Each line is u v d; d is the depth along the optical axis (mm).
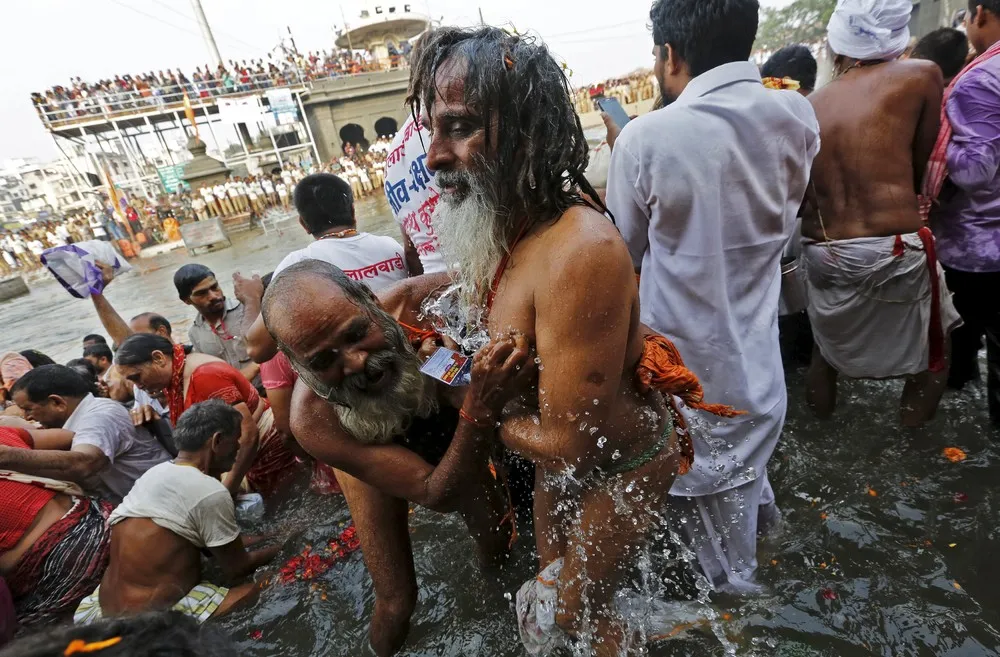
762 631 1669
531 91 1117
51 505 2654
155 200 25703
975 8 2189
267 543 2834
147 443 3340
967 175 2098
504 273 1305
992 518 1888
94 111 26375
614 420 1361
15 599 2512
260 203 21203
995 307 2303
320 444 1455
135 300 10945
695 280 1632
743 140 1528
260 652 2148
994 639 1525
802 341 3102
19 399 3016
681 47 1600
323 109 27766
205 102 27453
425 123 1252
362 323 1311
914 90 2008
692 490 1785
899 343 2213
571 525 1593
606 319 1149
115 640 777
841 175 2145
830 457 2359
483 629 1899
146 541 2330
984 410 2447
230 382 3238
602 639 1576
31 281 17656
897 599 1692
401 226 2473
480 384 1245
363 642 2061
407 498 1517
